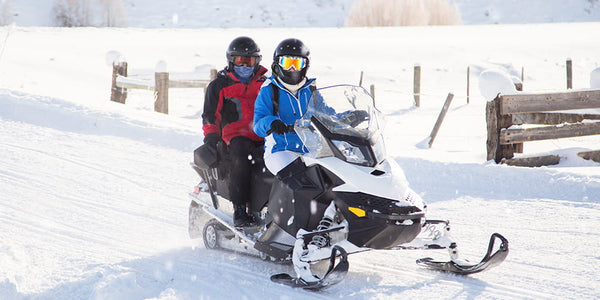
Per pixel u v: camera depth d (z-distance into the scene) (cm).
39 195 1026
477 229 838
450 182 1128
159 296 584
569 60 3166
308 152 644
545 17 8869
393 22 6919
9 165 1227
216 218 754
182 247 779
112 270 662
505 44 4584
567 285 605
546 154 1284
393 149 1493
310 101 634
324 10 9231
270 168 668
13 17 7438
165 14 8525
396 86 3409
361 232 584
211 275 661
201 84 2314
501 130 1262
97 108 1784
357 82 3469
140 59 3816
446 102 1584
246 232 719
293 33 5494
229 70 766
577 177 1045
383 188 586
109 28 5597
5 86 2152
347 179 595
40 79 2933
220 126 784
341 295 591
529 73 3781
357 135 615
